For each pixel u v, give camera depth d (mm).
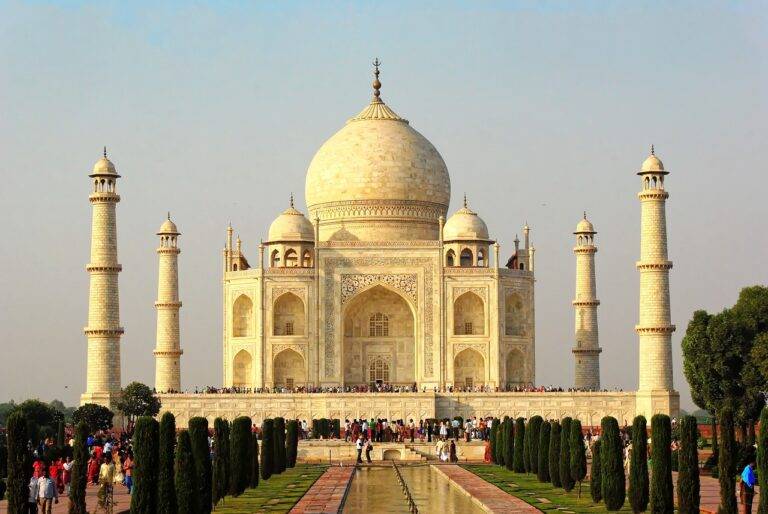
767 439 91312
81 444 106125
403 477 155500
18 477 96688
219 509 117750
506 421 164625
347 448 188250
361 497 129625
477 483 142250
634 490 110188
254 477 138125
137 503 98375
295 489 136000
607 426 115875
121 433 195375
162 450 101000
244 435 130750
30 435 159625
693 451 102625
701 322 180500
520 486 138875
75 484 105375
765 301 178250
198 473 110500
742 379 174250
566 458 131500
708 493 125750
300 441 191000
